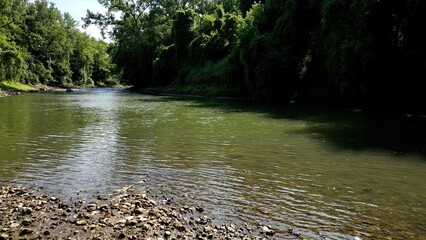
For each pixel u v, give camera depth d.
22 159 12.98
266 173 11.27
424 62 25.61
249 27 44.41
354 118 24.06
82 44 104.44
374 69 28.28
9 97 48.41
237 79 45.09
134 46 80.31
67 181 10.46
